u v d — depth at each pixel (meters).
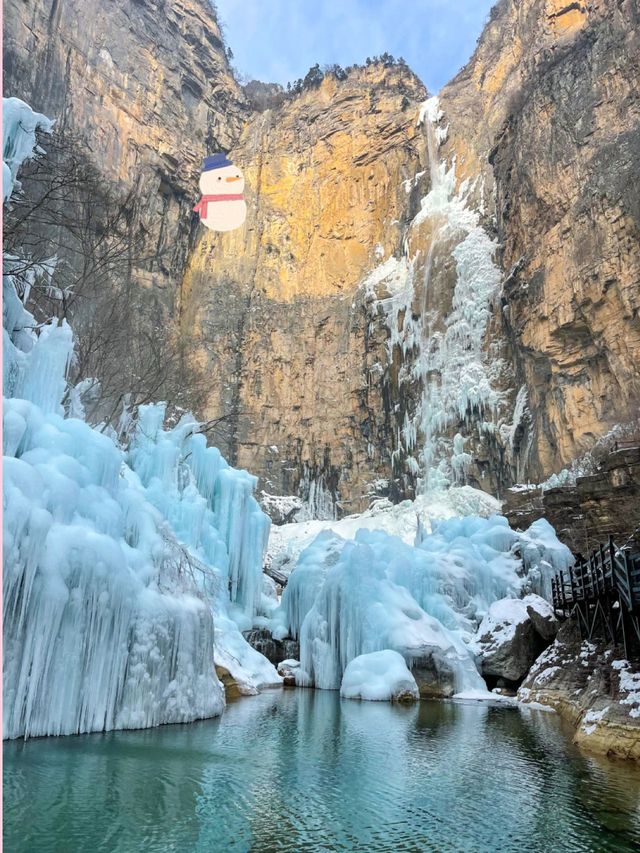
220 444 51.50
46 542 8.15
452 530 27.92
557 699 14.28
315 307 57.88
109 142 49.31
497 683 18.75
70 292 20.56
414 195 57.53
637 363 31.61
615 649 10.85
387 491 49.88
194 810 6.04
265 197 62.66
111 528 9.77
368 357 53.62
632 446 26.22
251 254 59.44
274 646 21.11
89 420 20.88
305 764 8.16
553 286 36.06
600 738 9.23
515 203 41.66
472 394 43.78
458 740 10.19
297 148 64.81
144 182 51.94
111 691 8.82
